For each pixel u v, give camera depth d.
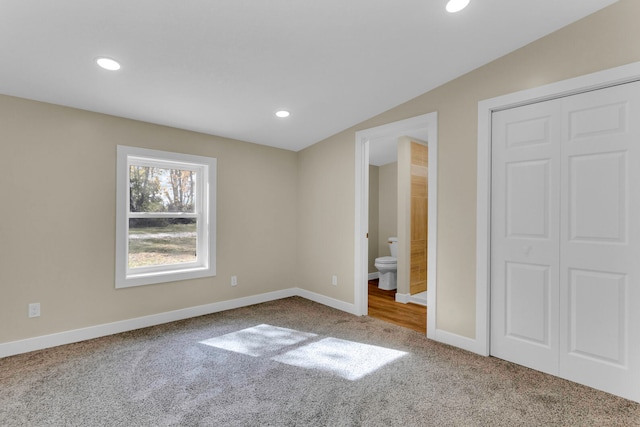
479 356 2.53
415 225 4.40
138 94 2.65
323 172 4.04
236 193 3.85
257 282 4.05
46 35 1.90
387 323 3.32
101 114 2.94
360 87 2.80
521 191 2.39
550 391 2.03
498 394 1.99
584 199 2.11
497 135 2.53
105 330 2.93
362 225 3.59
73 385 2.07
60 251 2.72
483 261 2.54
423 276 4.57
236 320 3.38
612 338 2.00
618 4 1.96
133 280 3.09
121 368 2.31
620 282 1.98
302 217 4.38
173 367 2.33
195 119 3.21
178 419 1.74
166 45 2.06
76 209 2.79
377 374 2.24
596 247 2.06
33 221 2.61
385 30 2.08
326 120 3.46
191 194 3.61
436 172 2.86
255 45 2.14
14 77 2.31
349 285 3.69
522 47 2.35
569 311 2.17
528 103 2.35
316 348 2.68
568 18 2.08
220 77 2.49
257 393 2.00
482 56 2.44
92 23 1.83
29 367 2.31
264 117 3.29
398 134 3.32
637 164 1.92
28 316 2.58
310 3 1.80
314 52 2.26
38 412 1.79
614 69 1.97
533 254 2.33
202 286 3.57
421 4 1.87
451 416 1.78
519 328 2.40
